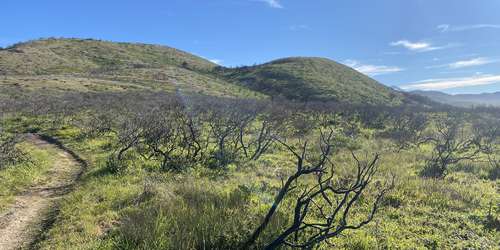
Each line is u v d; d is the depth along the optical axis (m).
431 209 9.89
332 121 33.62
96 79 66.75
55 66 85.50
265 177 13.15
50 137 21.84
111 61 103.00
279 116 31.64
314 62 113.56
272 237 7.16
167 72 88.00
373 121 34.91
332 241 7.50
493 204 10.62
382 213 9.47
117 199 9.67
